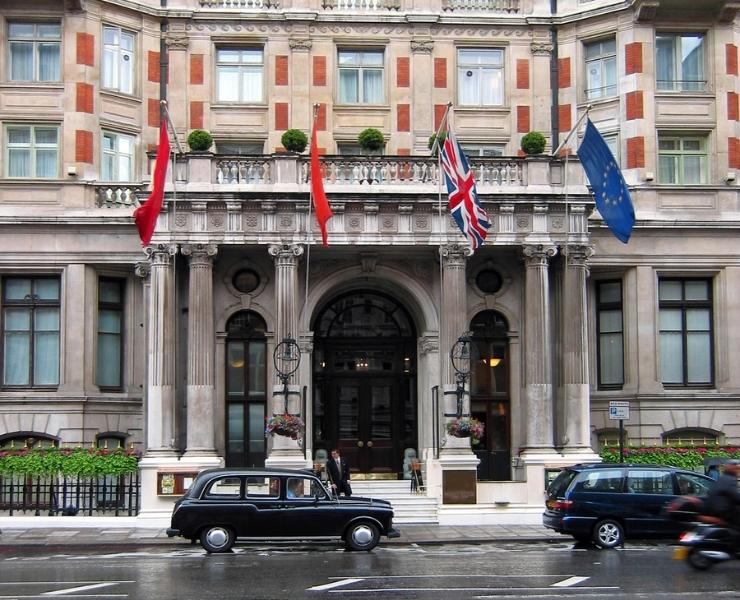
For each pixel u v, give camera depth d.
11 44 37.75
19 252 36.97
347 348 38.31
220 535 24.55
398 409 38.19
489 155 39.16
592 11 39.09
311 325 37.66
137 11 38.44
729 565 21.09
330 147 38.56
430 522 32.28
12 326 37.47
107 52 38.22
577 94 39.50
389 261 36.12
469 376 34.84
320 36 38.91
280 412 33.19
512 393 36.31
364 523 25.05
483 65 39.66
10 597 17.22
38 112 37.34
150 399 33.28
